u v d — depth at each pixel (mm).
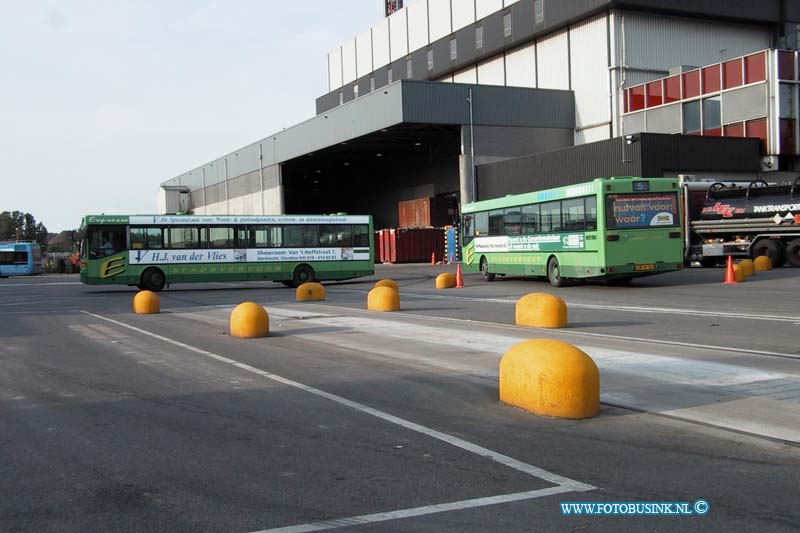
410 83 46250
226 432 6949
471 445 6359
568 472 5594
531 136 49375
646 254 22219
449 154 57562
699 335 12352
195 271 31016
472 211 30938
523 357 7645
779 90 38594
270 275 32281
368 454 6152
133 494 5242
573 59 50062
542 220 25328
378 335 13719
